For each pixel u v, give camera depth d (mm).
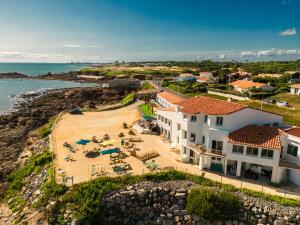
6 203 47000
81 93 147500
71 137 68562
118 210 40312
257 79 160000
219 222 38969
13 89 191375
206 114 48469
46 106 122750
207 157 48000
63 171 47625
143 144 62031
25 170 56094
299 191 42125
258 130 47219
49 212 38969
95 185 42156
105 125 80125
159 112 69688
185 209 40562
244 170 46906
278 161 43125
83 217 37188
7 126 90312
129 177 44281
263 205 39062
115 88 162375
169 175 44938
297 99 113875
